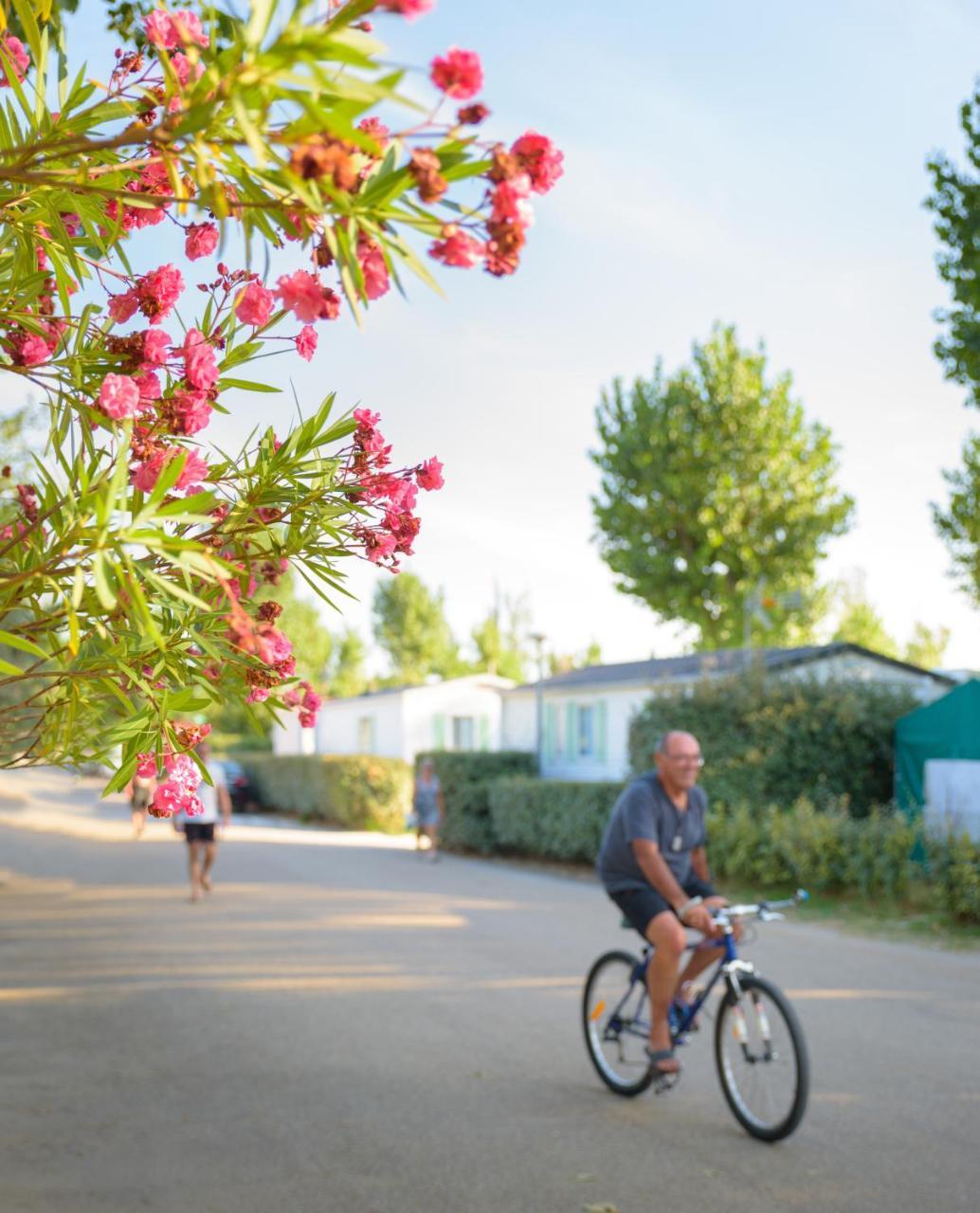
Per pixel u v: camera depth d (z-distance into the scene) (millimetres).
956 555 23078
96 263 2312
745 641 37625
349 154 1604
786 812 16781
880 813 16406
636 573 39125
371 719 38906
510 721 31266
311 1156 5340
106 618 2256
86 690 2395
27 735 2400
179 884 17312
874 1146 5461
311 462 2496
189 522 1919
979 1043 7547
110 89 2158
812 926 13148
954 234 17672
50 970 10336
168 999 9094
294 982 9805
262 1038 7793
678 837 6184
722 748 18094
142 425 2256
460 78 1581
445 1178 5051
